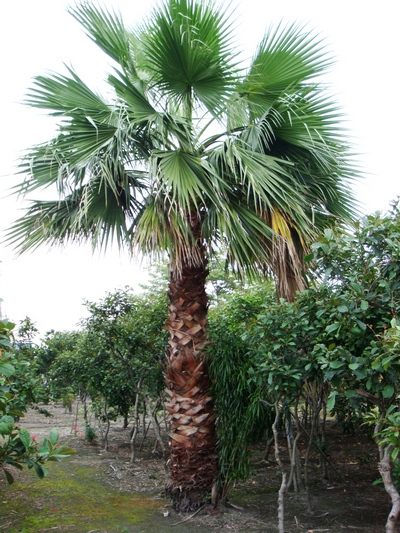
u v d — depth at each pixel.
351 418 6.28
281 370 3.79
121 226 5.40
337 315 3.25
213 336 5.19
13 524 4.63
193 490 4.88
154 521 4.64
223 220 4.55
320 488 5.80
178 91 5.26
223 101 5.20
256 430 4.97
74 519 4.75
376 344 2.95
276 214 4.74
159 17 4.64
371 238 3.27
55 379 9.88
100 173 4.74
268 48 5.14
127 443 9.70
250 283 6.92
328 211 5.47
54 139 4.72
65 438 10.23
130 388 8.62
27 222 5.41
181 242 4.59
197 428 4.92
